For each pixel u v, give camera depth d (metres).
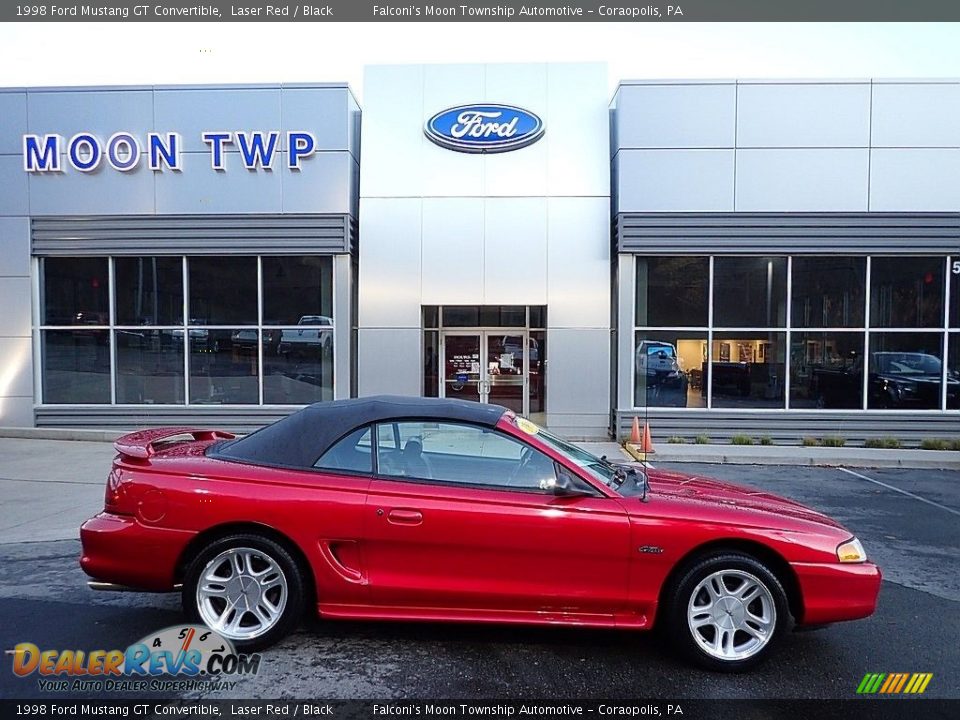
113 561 3.81
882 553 5.82
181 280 12.55
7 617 4.25
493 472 3.90
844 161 12.07
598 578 3.67
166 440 4.52
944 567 5.45
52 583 4.86
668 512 3.71
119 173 12.39
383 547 3.71
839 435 12.14
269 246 12.36
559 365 12.35
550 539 3.65
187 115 12.33
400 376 12.36
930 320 12.21
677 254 12.25
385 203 12.32
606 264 12.27
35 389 12.57
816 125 12.08
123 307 12.58
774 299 12.27
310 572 3.79
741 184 12.15
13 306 12.48
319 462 3.92
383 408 4.07
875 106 12.04
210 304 12.57
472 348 12.95
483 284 12.32
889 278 12.23
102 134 12.35
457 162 12.33
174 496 3.78
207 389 12.58
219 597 3.80
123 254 12.42
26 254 12.46
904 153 12.05
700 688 3.45
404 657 3.73
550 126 12.35
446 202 12.31
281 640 3.90
